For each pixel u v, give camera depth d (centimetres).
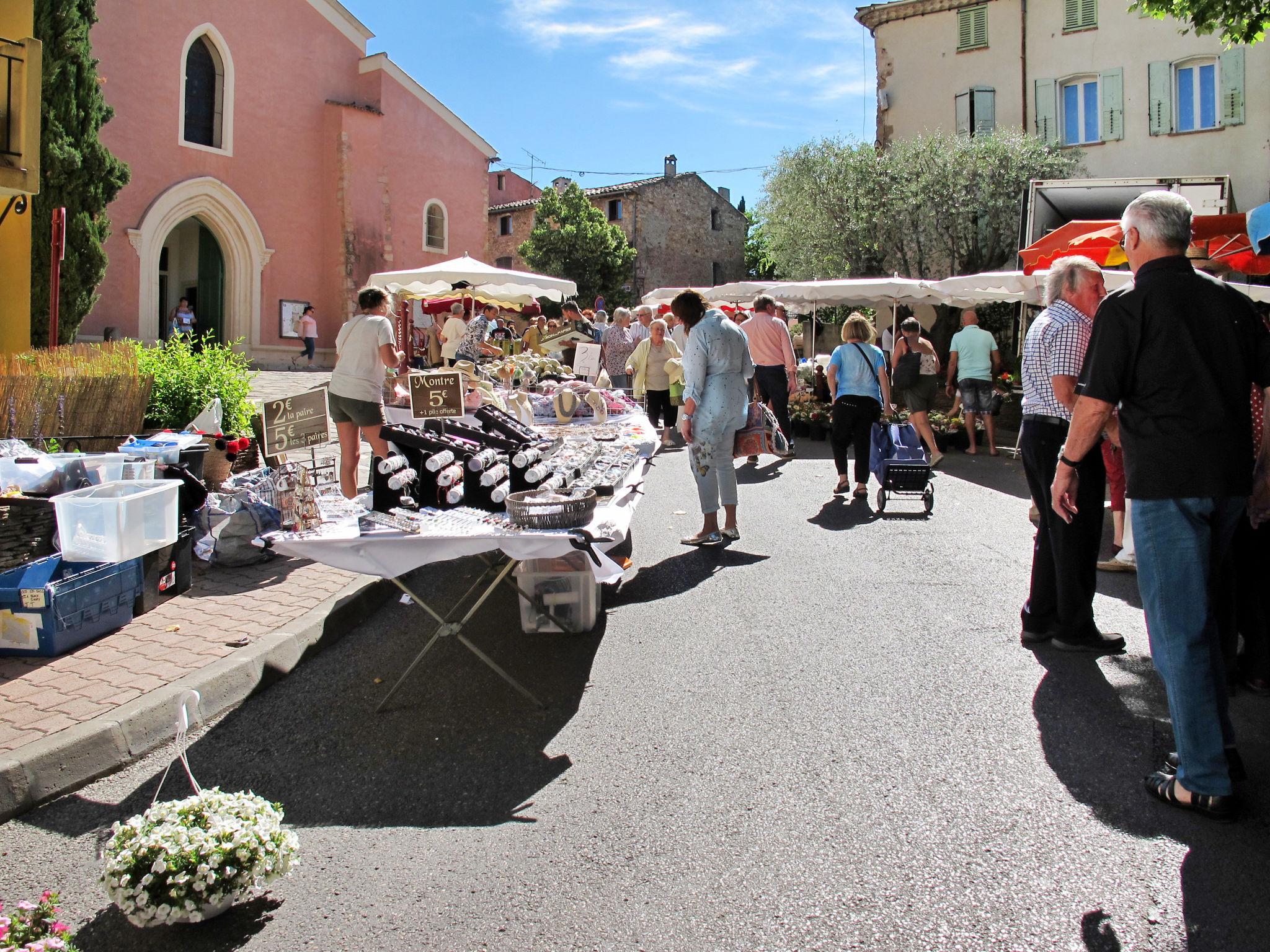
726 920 260
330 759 370
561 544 375
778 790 331
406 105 2817
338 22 2642
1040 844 293
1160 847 290
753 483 993
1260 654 407
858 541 706
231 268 2425
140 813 333
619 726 390
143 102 2197
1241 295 316
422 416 526
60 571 466
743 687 425
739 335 697
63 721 374
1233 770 323
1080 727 376
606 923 260
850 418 884
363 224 2650
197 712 405
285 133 2523
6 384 711
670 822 312
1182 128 2208
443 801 333
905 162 2266
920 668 443
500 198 5028
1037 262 1245
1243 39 942
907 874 279
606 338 1452
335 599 555
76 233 1299
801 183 2386
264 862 271
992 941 248
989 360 1216
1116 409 433
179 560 570
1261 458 382
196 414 847
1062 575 456
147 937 263
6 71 809
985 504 860
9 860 304
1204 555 305
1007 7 2394
